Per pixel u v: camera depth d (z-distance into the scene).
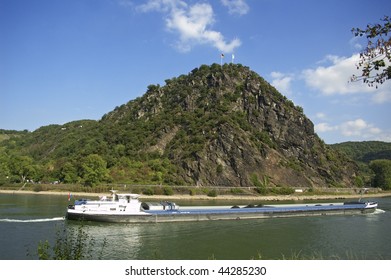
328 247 47.66
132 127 180.88
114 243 47.12
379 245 48.94
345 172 182.75
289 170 159.12
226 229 59.09
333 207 82.25
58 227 55.16
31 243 44.03
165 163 147.12
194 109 187.00
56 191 125.06
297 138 176.75
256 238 52.53
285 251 45.19
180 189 129.00
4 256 38.00
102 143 163.38
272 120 178.75
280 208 76.38
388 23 12.15
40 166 151.00
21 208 76.56
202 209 71.81
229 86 195.38
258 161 152.50
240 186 142.00
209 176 142.50
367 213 84.50
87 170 127.06
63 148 181.62
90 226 58.09
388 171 187.75
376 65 12.06
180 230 57.16
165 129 170.12
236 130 160.38
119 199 63.19
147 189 122.31
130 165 145.38
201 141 155.25
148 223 62.69
